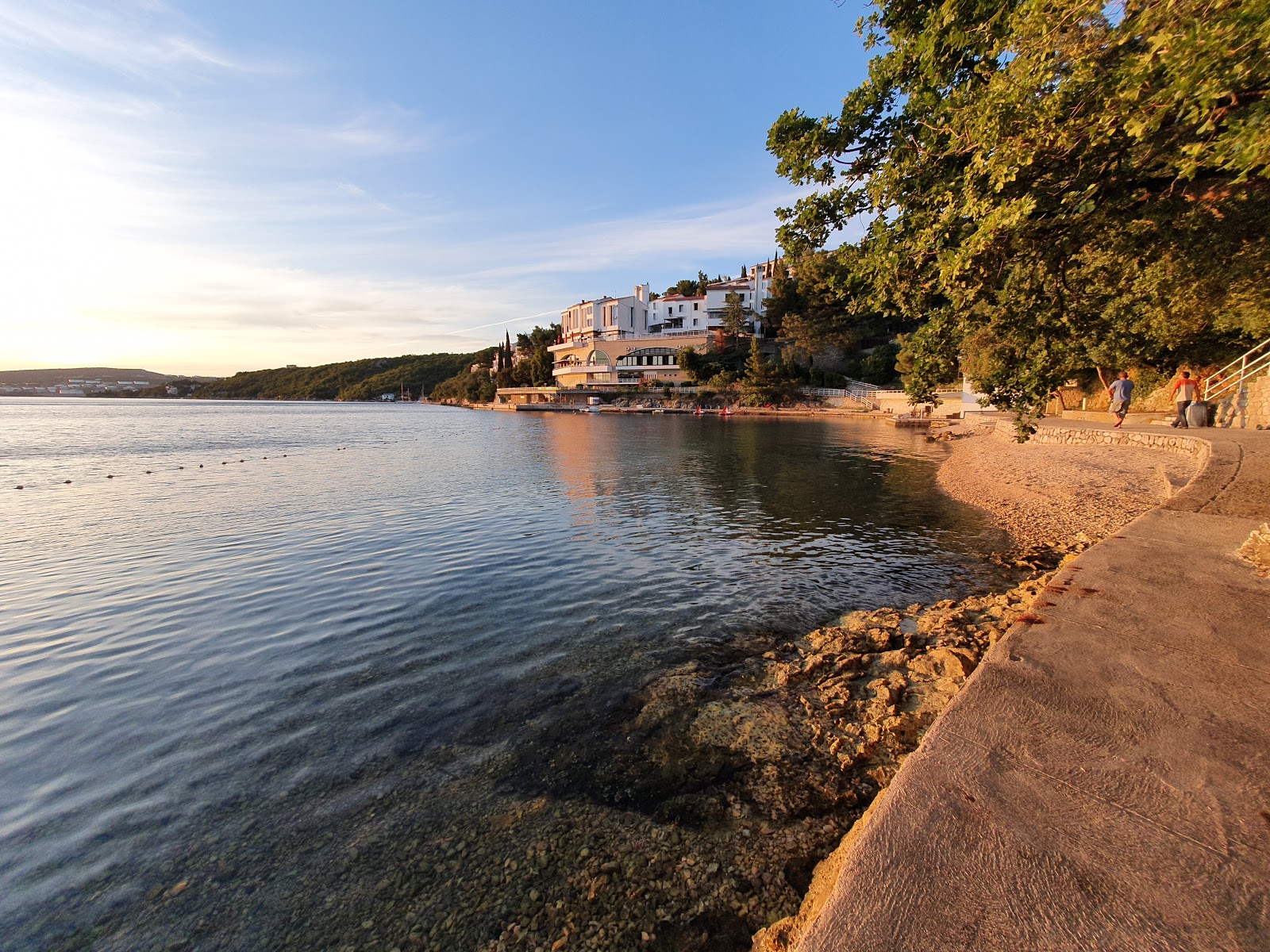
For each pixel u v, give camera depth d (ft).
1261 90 13.85
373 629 29.30
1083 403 106.32
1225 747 9.78
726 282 369.71
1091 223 19.90
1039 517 50.31
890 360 262.47
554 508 61.16
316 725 20.63
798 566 39.32
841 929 6.97
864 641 25.21
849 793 15.57
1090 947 6.44
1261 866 7.30
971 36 20.21
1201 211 20.25
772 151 26.37
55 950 12.36
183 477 87.30
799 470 88.89
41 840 15.48
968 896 7.21
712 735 18.84
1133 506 47.65
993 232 16.58
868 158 24.95
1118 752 9.77
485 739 19.47
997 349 28.35
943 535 47.52
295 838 15.26
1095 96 15.75
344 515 57.82
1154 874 7.31
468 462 105.50
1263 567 18.56
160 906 13.37
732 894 12.59
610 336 366.22
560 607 32.07
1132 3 15.01
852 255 26.66
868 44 24.54
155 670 25.17
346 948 12.12
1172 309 30.91
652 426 209.56
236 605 33.01
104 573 39.01
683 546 45.11
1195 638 13.94
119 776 18.10
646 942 11.64
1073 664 12.81
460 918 12.60
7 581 37.45
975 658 21.30
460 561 41.24
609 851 14.15
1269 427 56.95
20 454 124.47
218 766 18.43
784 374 273.95
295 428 220.84
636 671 24.00
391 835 15.23
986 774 9.39
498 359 515.91
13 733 20.57
